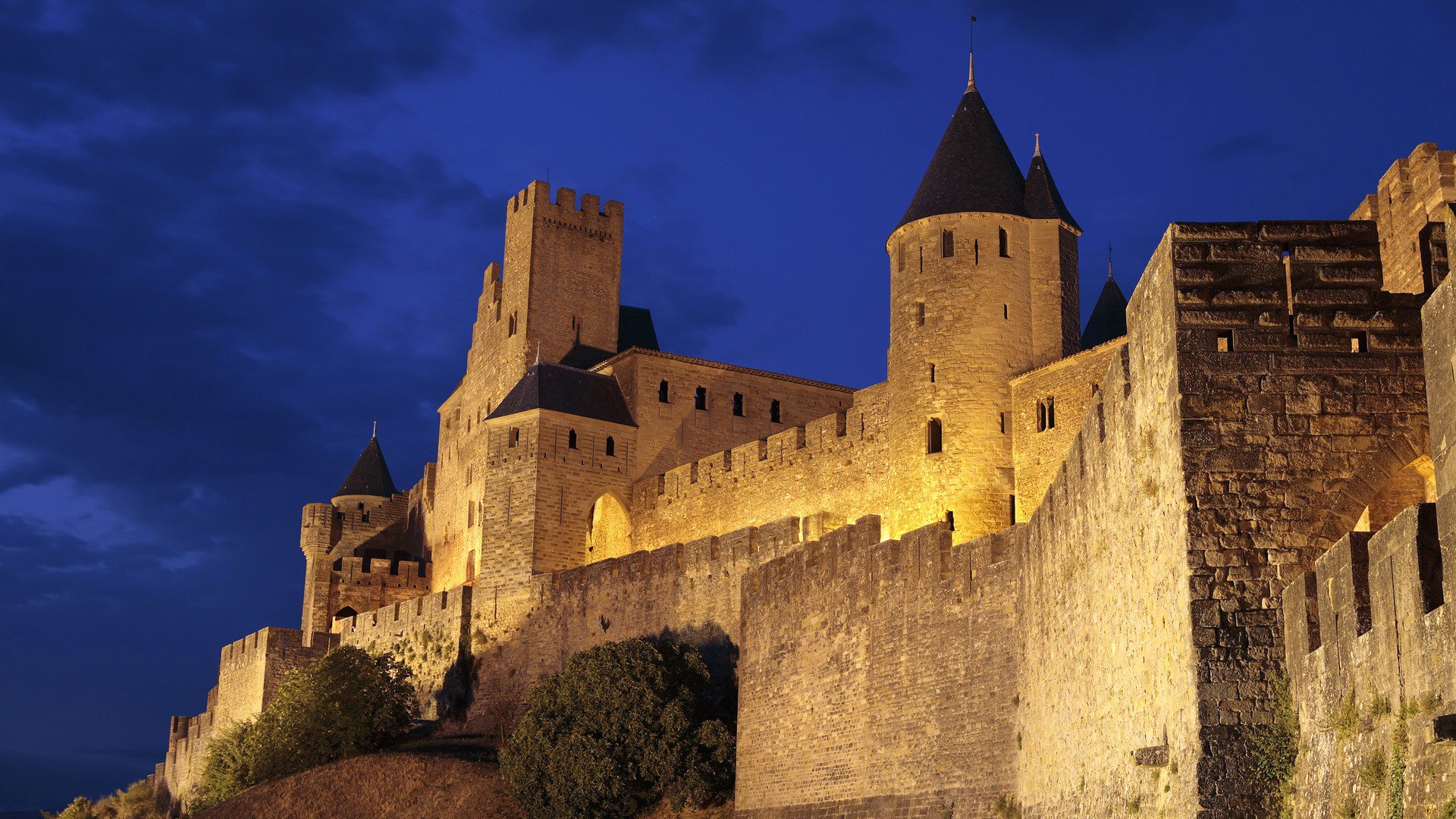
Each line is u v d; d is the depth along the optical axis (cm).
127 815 11150
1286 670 2295
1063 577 3516
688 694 6162
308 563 11225
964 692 4525
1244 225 2478
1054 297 6925
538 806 6156
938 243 6925
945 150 7169
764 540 6588
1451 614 1800
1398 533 1931
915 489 6781
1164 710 2489
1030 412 6612
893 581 4975
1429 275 2445
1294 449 2395
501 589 8506
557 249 10238
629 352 9094
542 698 6369
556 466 8638
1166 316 2500
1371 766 1959
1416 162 3062
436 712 8719
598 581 7744
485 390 10394
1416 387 2406
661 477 8612
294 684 8544
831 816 5106
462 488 10594
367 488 12112
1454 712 1780
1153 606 2566
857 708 5084
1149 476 2598
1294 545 2358
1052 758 3672
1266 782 2250
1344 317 2433
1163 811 2458
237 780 8206
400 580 10944
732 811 5762
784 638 5622
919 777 4669
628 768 6000
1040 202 7050
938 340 6831
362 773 7119
